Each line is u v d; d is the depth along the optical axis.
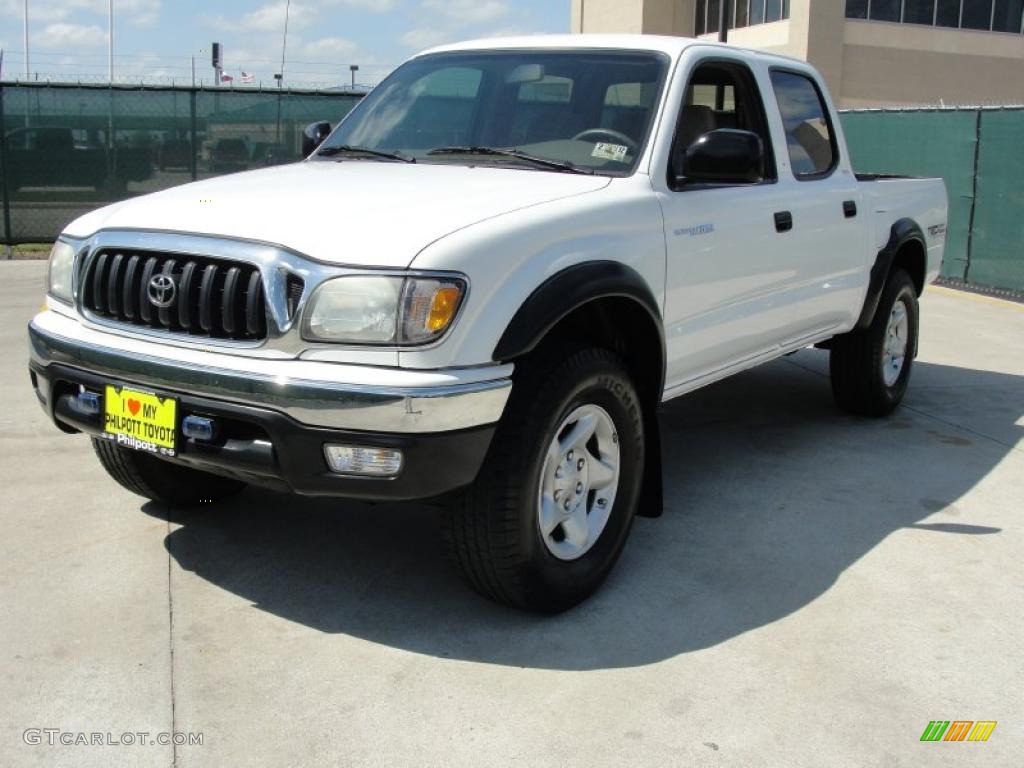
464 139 4.34
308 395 2.94
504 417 3.22
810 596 3.72
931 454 5.43
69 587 3.65
